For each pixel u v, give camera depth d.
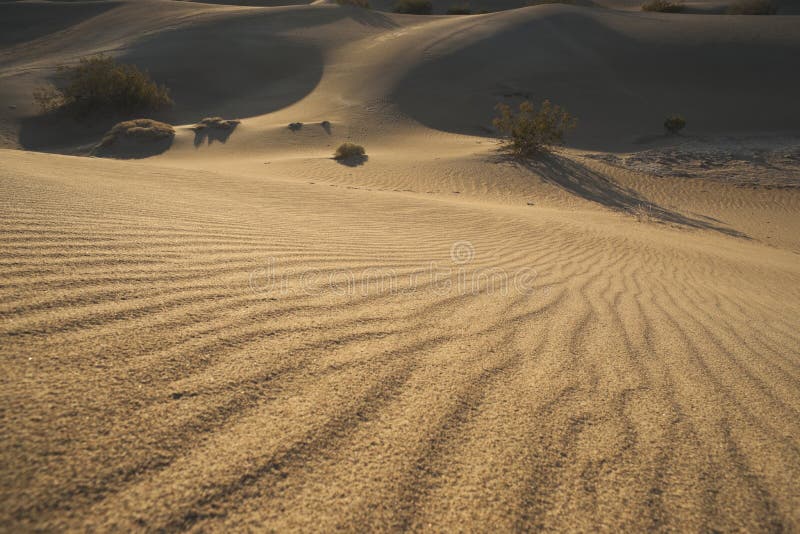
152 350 1.43
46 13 49.00
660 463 1.32
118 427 1.09
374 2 69.69
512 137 16.36
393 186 11.99
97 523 0.88
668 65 31.66
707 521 1.11
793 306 3.95
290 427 1.22
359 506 1.02
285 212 4.74
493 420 1.42
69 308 1.57
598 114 26.88
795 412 1.75
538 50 34.00
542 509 1.09
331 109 25.19
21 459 0.96
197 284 2.04
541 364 1.91
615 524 1.07
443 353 1.86
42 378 1.19
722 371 2.10
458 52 33.06
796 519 1.15
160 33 39.91
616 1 68.50
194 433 1.13
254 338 1.65
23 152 6.23
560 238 6.11
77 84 25.81
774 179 15.19
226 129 20.11
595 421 1.50
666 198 13.27
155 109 27.36
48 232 2.28
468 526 1.01
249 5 73.00
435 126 24.17
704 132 24.61
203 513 0.94
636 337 2.44
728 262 6.26
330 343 1.74
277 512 0.97
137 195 3.89
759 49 31.95
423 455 1.21
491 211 7.59
